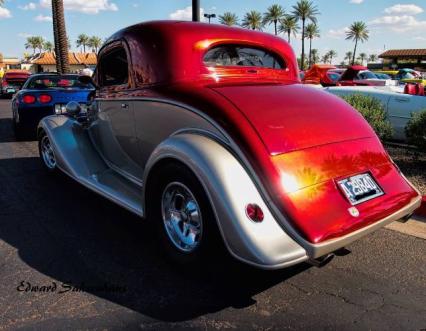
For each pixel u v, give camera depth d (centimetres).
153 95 341
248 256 252
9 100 2061
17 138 824
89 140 468
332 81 1748
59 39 1711
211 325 254
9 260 330
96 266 322
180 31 341
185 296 284
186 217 303
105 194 382
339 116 330
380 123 639
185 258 301
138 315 263
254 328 252
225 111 291
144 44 353
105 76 423
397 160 607
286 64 404
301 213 262
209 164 267
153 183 313
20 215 422
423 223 410
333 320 260
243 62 371
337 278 309
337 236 261
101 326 252
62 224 401
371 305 276
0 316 261
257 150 273
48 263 326
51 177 550
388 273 317
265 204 264
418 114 593
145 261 330
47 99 772
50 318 259
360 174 305
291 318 261
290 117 302
